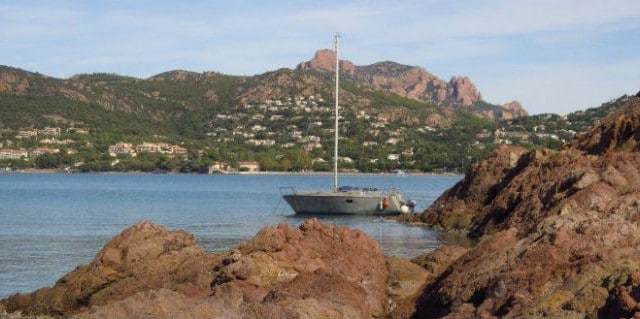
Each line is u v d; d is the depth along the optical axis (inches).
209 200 4793.3
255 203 4453.7
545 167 2235.5
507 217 2172.7
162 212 3631.9
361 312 1019.3
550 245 986.1
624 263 908.0
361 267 1227.9
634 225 1025.5
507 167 2632.9
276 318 925.2
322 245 1266.0
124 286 1163.3
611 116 2416.3
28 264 1745.8
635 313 792.3
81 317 969.5
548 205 1827.0
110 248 1250.6
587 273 905.5
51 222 2992.1
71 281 1217.4
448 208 2679.6
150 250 1256.8
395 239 2206.0
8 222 2984.7
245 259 1124.5
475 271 1009.5
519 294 908.6
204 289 1096.2
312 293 1021.2
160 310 961.5
